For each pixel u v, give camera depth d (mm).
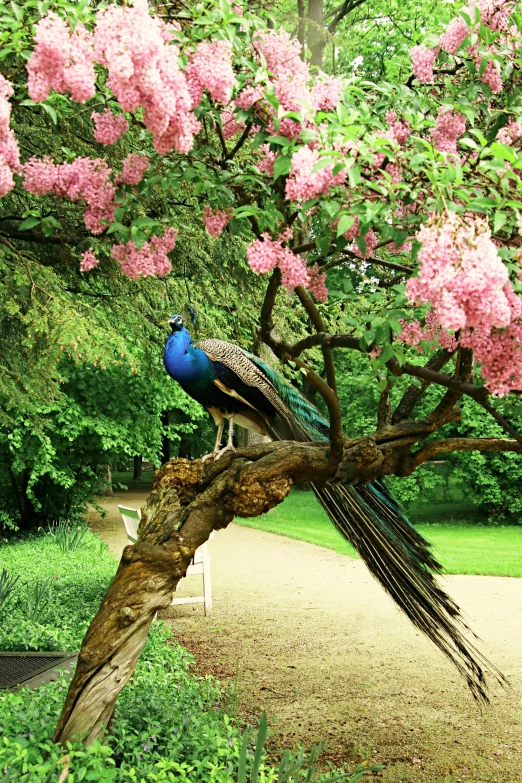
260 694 5848
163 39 2795
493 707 5586
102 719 3424
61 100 3219
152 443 15625
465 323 2189
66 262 5445
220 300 7457
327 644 7332
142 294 7129
